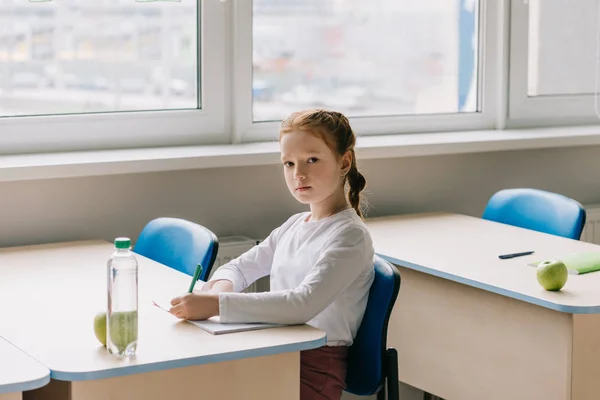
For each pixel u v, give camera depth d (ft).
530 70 12.83
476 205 12.12
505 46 12.54
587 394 7.90
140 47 10.64
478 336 8.68
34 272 8.30
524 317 8.18
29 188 9.69
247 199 10.77
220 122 11.11
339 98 11.81
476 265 8.70
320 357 7.11
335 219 7.25
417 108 12.31
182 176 10.40
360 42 11.83
